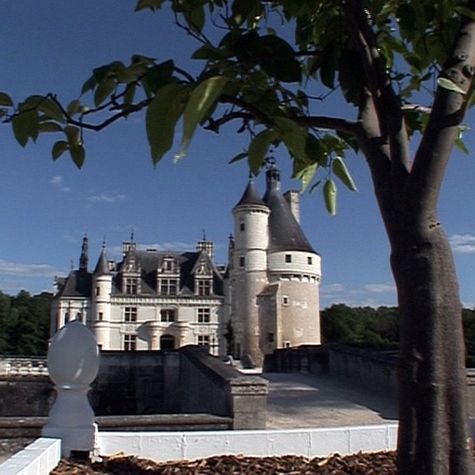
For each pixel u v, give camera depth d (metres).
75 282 78.69
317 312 62.94
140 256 80.12
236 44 2.39
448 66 2.76
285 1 3.03
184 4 2.78
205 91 1.57
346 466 4.80
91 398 22.78
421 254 2.63
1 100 2.62
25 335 94.94
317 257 63.72
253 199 62.66
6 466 3.41
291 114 3.21
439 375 2.57
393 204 2.75
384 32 3.91
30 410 22.62
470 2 2.94
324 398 14.62
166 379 22.94
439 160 2.65
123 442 5.12
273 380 19.14
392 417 11.83
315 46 3.75
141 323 76.75
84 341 5.02
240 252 62.44
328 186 3.62
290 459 5.07
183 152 1.54
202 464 4.82
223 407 9.23
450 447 2.54
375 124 3.09
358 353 18.25
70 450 4.81
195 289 78.50
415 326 2.61
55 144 2.98
